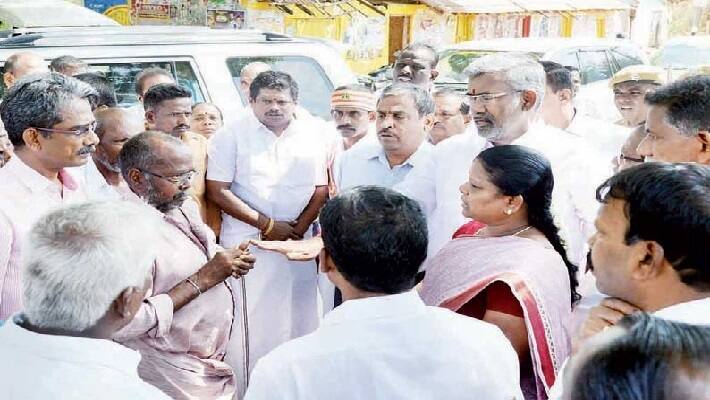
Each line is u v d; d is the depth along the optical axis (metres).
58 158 2.56
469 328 1.77
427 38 16.66
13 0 6.84
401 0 16.06
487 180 2.35
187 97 3.79
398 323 1.70
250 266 2.66
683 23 21.12
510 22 17.80
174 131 3.74
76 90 2.57
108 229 1.54
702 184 1.50
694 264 1.49
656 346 0.96
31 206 2.49
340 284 1.81
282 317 3.75
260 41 5.45
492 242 2.33
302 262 3.77
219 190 3.64
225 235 3.73
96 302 1.49
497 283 2.21
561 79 4.05
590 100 9.76
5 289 2.37
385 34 15.96
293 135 3.75
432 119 3.71
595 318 1.62
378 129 3.55
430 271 2.44
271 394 1.65
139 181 2.62
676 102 2.28
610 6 18.25
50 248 1.50
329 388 1.64
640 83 4.56
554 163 3.07
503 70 2.99
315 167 3.79
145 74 4.61
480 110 3.05
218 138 3.69
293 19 14.50
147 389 1.51
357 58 15.58
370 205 1.74
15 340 1.47
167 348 2.53
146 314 2.37
